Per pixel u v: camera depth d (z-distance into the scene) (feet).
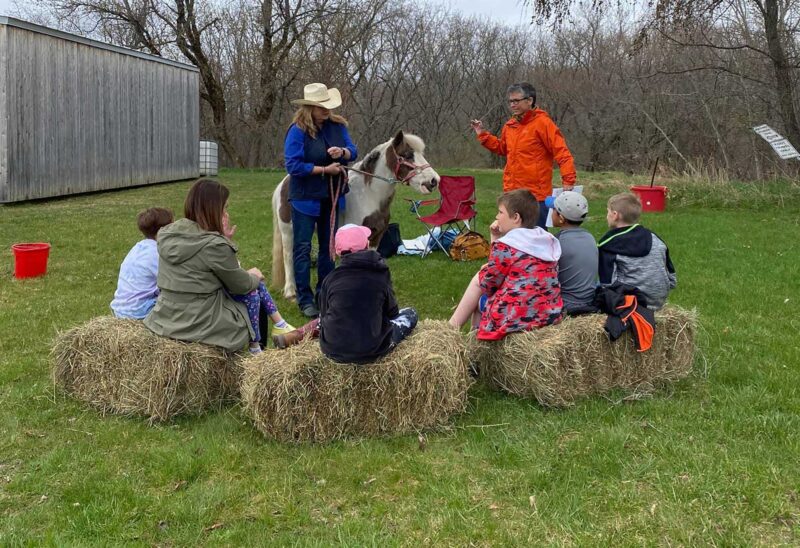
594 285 13.61
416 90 110.42
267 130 94.94
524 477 9.97
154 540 8.67
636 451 10.66
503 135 19.90
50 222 33.99
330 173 18.33
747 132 53.98
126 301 13.60
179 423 12.07
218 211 12.53
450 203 27.32
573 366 12.32
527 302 12.62
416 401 11.44
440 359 11.40
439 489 9.69
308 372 11.12
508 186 19.60
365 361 11.21
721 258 25.57
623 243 13.39
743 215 37.29
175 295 12.39
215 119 91.97
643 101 75.46
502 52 110.52
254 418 11.30
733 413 11.79
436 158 111.45
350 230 11.66
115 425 11.90
